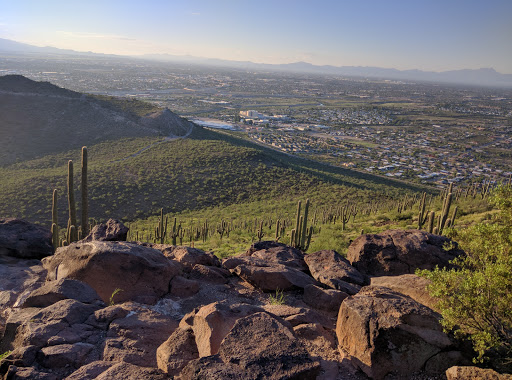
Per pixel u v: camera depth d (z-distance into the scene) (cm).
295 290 912
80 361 536
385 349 550
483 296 557
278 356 475
